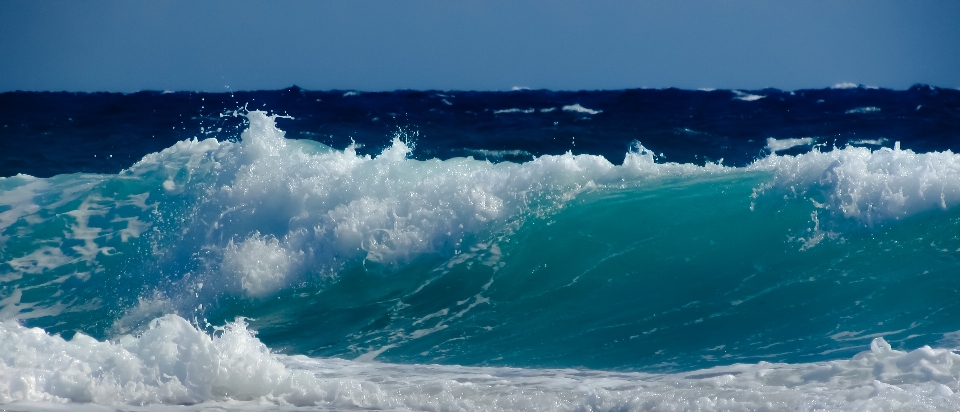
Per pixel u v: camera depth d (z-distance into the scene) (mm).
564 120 23844
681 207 9516
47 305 10062
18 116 26031
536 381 6309
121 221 11172
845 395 4973
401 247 9727
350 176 10438
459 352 7719
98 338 9242
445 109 27156
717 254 8844
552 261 9203
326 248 9891
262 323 9117
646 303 8336
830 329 7270
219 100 30906
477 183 10062
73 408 5422
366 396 5754
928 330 6930
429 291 9211
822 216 8875
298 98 31312
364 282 9578
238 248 10078
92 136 22078
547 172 10156
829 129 20953
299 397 5793
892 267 8102
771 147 18734
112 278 10336
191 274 10070
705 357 6996
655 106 27453
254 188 10641
